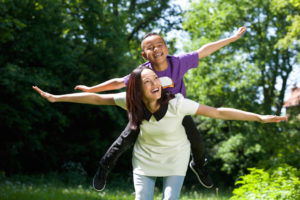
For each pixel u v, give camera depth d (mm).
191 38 17609
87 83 11820
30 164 13094
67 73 11664
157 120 2793
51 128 12891
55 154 13273
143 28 17922
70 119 13016
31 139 11891
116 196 7391
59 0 11328
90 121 13438
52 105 11977
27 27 10500
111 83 3418
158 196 7848
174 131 2875
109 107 12477
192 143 3176
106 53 12680
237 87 15320
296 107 15641
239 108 15570
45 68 11008
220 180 18453
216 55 16141
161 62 3146
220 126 17000
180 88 3254
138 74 2766
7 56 10484
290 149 14156
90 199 6637
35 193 6555
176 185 2832
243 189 4656
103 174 3352
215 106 15898
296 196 4070
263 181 4688
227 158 16984
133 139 3180
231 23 15945
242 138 15977
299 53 14281
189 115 3129
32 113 11344
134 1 17516
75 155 13711
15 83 9961
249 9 15477
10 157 12156
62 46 11156
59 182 11859
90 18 13562
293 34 10477
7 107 10422
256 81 15492
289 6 13000
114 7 16078
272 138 15352
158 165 2910
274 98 16578
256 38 15984
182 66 3229
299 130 15508
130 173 14898
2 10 9156
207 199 7465
